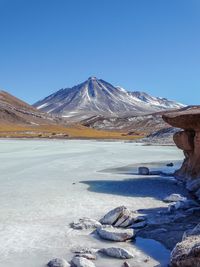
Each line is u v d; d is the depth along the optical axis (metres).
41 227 15.49
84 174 32.00
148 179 29.47
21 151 60.00
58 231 14.97
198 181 24.64
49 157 48.50
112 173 32.97
